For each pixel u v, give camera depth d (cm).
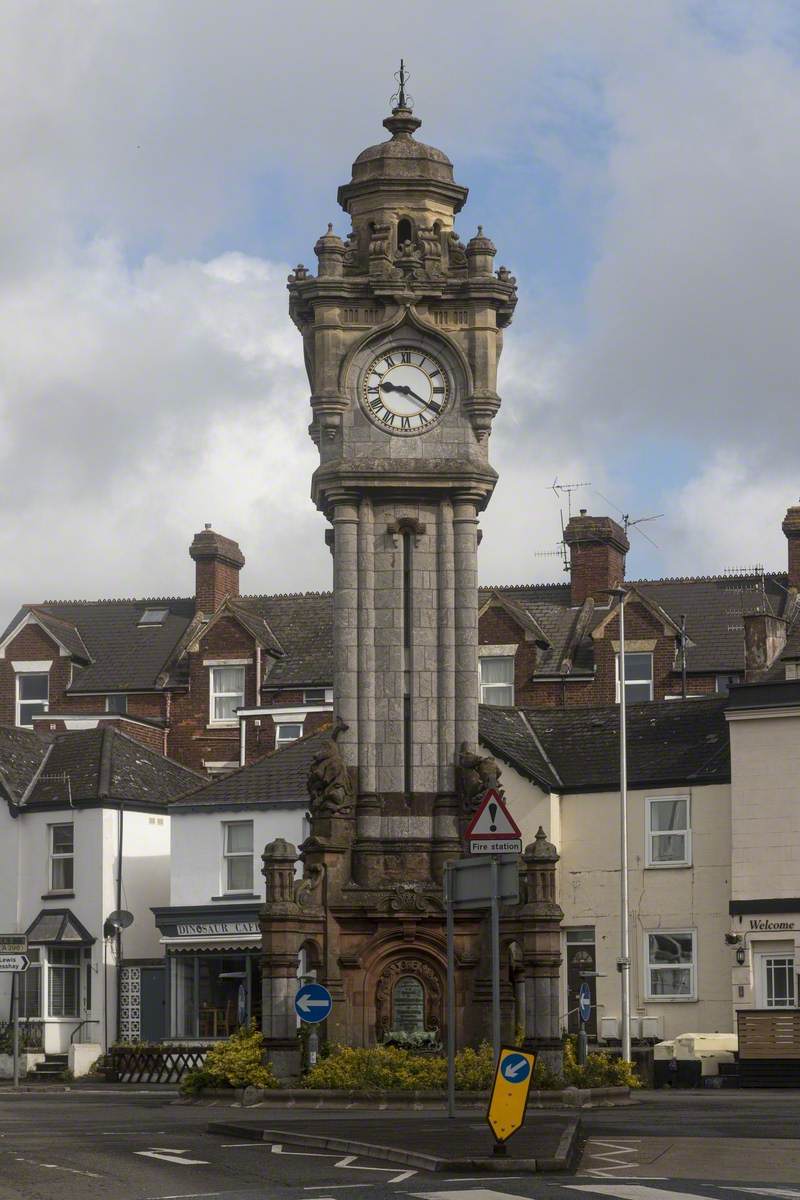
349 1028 4600
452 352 4838
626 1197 2255
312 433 4912
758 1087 5300
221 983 6906
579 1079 4422
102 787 7212
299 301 4881
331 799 4688
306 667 8494
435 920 4634
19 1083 6394
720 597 8225
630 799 6400
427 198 4947
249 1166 2695
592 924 6397
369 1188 2381
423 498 4812
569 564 8538
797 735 6078
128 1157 2838
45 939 7100
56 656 8719
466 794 4697
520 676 8081
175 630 8894
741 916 6075
